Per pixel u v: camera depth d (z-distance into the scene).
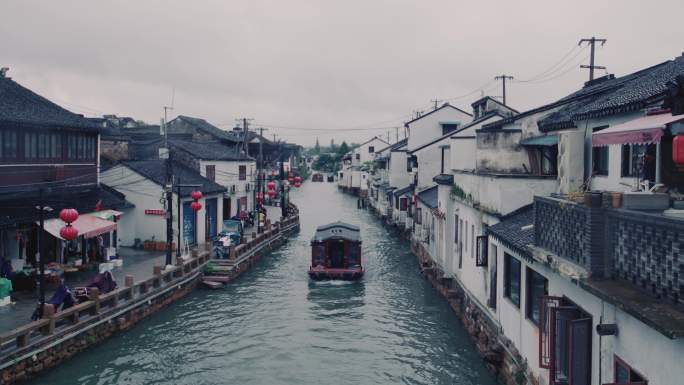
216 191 35.69
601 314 8.73
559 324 9.73
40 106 24.12
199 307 22.97
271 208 59.56
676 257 6.77
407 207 40.97
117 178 31.52
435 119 42.31
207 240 35.28
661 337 6.97
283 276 29.27
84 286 19.50
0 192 20.52
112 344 18.12
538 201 11.12
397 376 16.03
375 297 24.77
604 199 8.50
